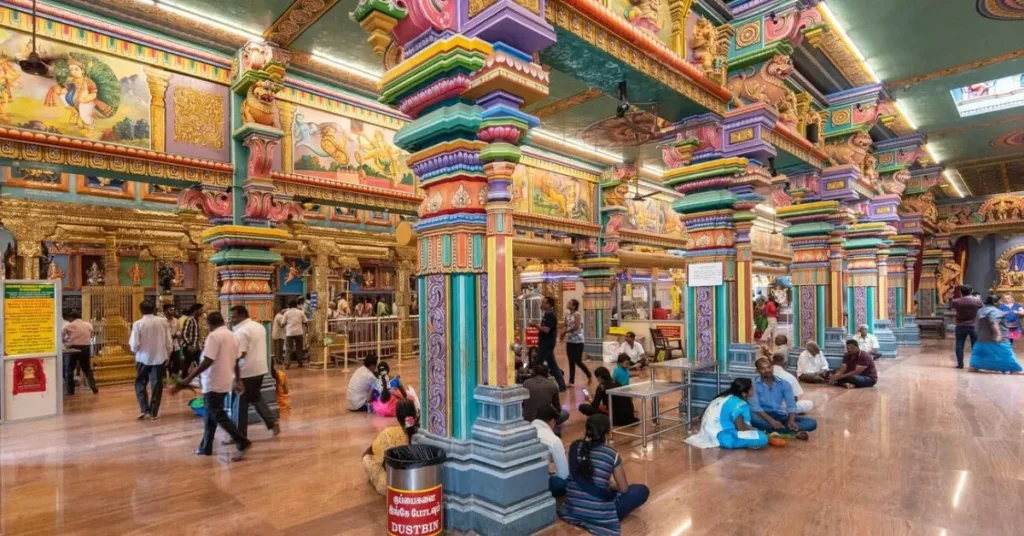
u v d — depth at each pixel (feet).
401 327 47.26
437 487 11.75
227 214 22.94
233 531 12.46
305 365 44.55
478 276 12.69
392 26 12.26
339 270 60.59
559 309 68.08
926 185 50.19
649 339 43.29
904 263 53.83
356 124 27.94
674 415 22.97
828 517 12.39
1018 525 11.86
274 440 20.35
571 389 30.30
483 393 12.21
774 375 20.42
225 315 23.12
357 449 19.08
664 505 13.25
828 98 31.86
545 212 39.75
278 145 24.66
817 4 21.42
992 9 23.13
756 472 15.57
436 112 12.55
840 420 21.68
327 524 12.75
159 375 25.17
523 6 11.93
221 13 21.12
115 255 42.04
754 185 21.83
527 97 12.49
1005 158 48.34
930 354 44.16
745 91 21.84
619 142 38.83
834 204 31.07
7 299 24.86
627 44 15.97
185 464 17.54
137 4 19.83
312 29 22.21
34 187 37.63
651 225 51.21
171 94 21.45
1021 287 62.75
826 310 33.53
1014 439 18.65
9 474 16.72
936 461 16.31
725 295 22.15
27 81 18.06
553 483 13.76
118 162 19.88
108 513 13.62
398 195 29.50
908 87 32.01
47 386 25.58
